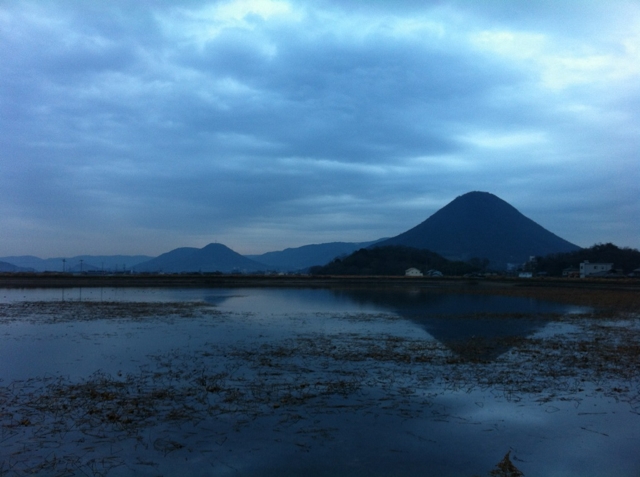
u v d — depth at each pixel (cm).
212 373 1394
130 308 3603
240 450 828
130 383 1271
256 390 1202
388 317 3172
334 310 3662
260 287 7169
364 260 15688
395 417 1009
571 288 7212
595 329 2628
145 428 929
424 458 802
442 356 1719
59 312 3275
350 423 968
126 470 750
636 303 4572
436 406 1088
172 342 1994
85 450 824
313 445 852
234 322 2764
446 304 4344
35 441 862
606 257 13888
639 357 1730
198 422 963
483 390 1230
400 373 1420
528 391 1221
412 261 15838
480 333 2402
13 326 2509
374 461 789
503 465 776
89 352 1745
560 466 781
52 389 1212
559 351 1853
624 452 839
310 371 1435
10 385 1255
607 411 1062
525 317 3266
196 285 7412
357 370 1457
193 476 732
